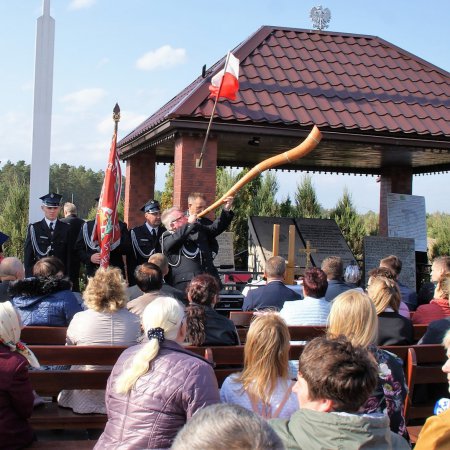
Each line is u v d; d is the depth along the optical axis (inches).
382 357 150.3
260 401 143.4
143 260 354.0
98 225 338.3
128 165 634.2
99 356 177.0
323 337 107.2
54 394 190.5
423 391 206.1
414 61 567.2
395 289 204.2
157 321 140.2
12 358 149.3
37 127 417.4
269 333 143.3
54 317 212.5
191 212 336.8
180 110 428.5
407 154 592.7
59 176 2682.1
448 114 502.3
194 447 64.6
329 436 97.3
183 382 131.3
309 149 314.7
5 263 245.4
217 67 497.7
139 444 129.0
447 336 135.3
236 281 515.5
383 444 98.7
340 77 521.0
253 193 788.0
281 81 494.6
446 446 107.2
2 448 148.6
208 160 444.8
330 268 271.7
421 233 657.0
